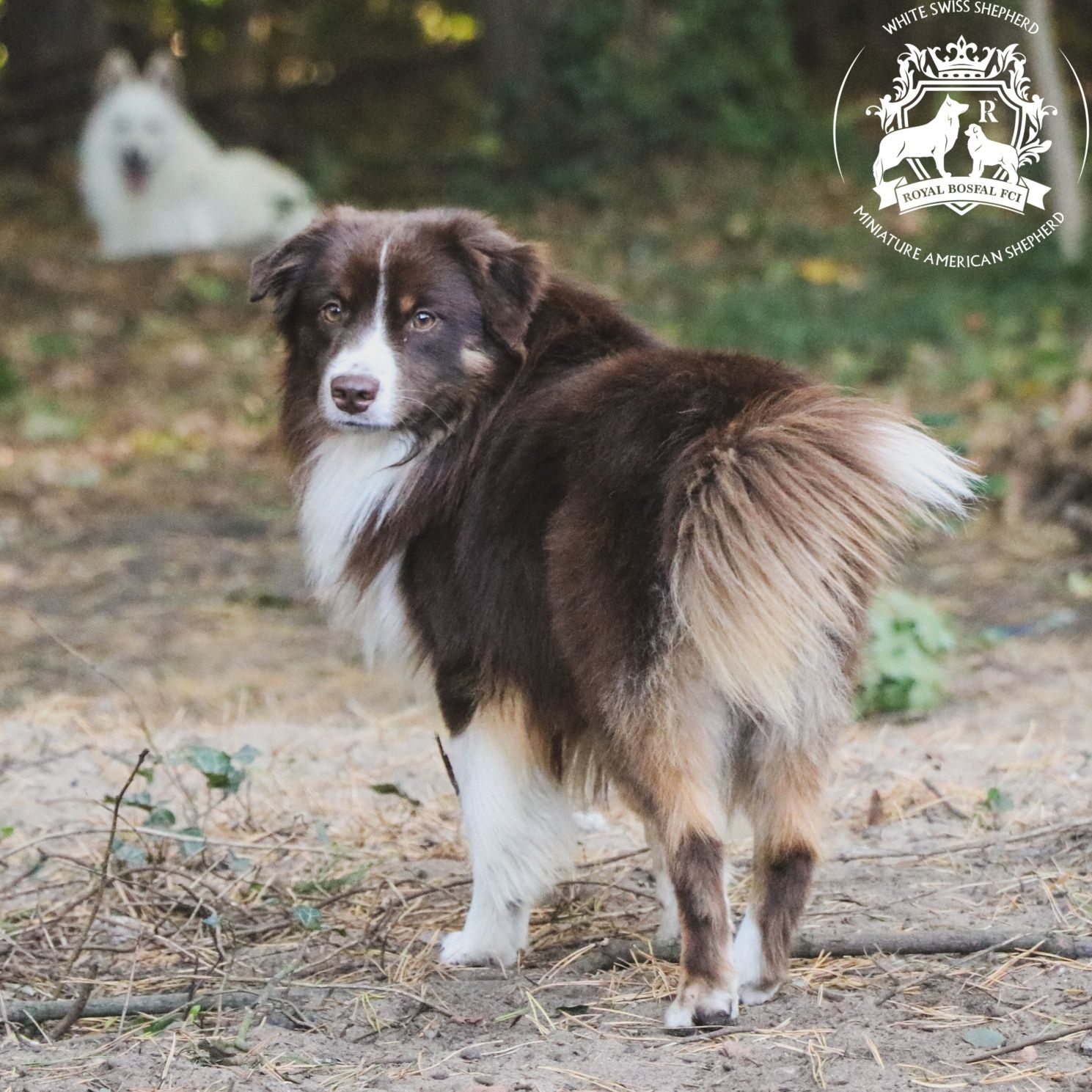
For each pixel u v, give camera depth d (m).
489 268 8.01
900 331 25.03
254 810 10.27
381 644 8.41
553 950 8.15
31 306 29.19
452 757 7.97
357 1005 7.41
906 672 12.30
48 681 13.92
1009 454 18.73
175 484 21.22
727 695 6.80
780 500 6.54
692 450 6.78
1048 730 11.77
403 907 8.41
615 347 8.16
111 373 25.98
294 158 39.38
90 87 39.53
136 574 17.52
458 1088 6.37
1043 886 8.37
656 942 7.88
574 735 7.51
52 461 22.02
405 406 7.88
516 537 7.46
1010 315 25.78
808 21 43.56
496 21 35.91
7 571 17.48
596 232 32.38
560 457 7.37
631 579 6.80
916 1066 6.43
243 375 25.81
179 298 29.66
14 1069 6.72
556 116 35.31
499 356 8.10
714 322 26.02
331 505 8.30
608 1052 6.71
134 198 32.22
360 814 10.23
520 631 7.47
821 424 6.73
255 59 46.12
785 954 7.00
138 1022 7.32
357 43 47.28
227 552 18.41
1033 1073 6.31
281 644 15.16
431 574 7.89
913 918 8.10
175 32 45.66
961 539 17.61
